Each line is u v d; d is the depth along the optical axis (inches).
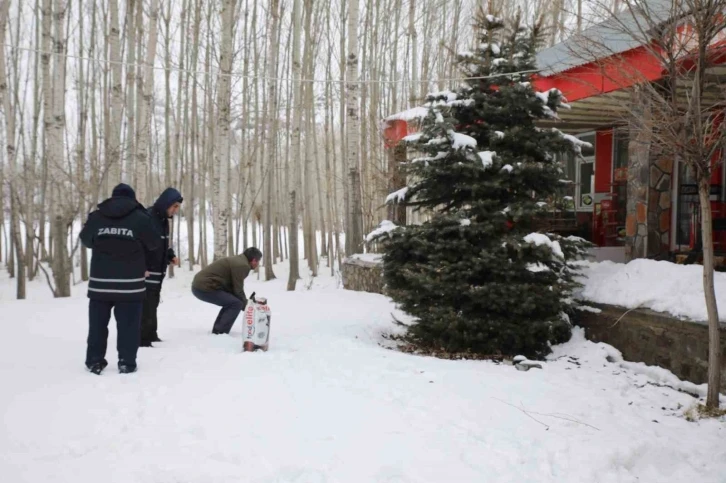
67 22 719.1
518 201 254.2
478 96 264.1
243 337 243.0
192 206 810.2
